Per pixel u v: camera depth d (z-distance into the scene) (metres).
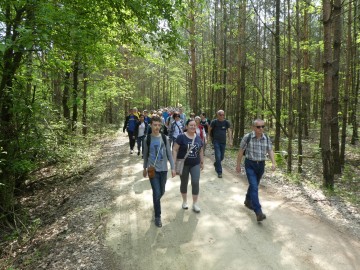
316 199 6.75
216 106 21.77
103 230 5.31
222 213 5.93
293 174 9.45
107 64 13.92
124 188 7.85
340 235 4.92
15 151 7.26
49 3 6.10
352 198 6.95
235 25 17.00
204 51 24.48
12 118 7.41
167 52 9.38
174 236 4.97
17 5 6.25
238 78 16.12
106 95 21.19
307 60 16.31
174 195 7.12
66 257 4.59
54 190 9.04
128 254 4.48
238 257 4.28
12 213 6.88
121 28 9.95
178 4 8.67
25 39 5.59
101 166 11.24
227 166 10.56
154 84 53.62
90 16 8.09
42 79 9.19
